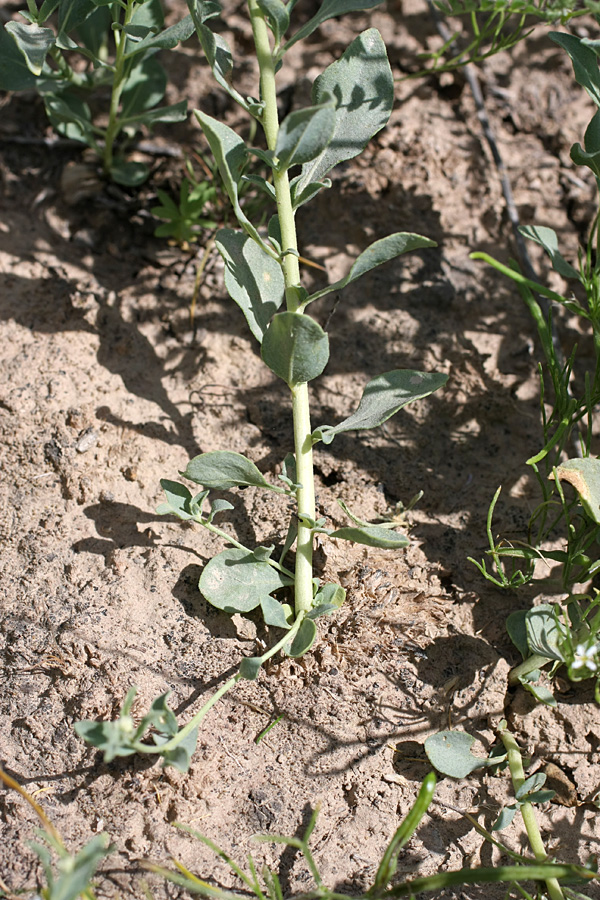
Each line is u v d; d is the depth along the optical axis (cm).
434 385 72
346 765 71
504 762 72
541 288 76
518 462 80
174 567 75
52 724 71
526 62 90
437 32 91
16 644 73
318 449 79
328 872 69
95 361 81
